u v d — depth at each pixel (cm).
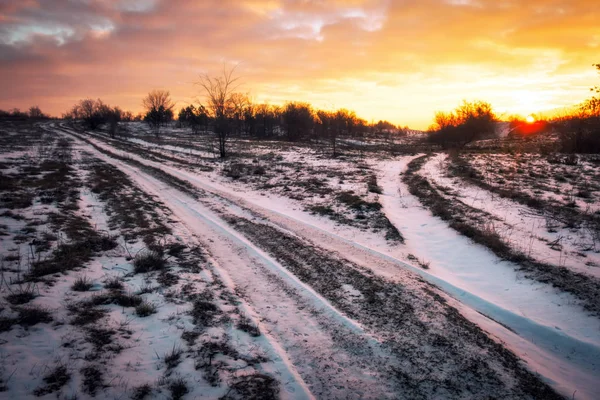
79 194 1255
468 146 3919
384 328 482
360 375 391
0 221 826
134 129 7162
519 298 563
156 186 1557
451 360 416
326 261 725
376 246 827
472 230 845
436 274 667
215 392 347
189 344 423
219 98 2583
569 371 405
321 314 521
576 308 512
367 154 2927
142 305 487
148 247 750
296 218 1073
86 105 6712
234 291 587
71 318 450
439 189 1373
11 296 482
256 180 1730
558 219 910
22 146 3095
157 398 330
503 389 371
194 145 3725
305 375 389
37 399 309
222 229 949
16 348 375
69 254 660
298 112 5419
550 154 2328
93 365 365
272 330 478
